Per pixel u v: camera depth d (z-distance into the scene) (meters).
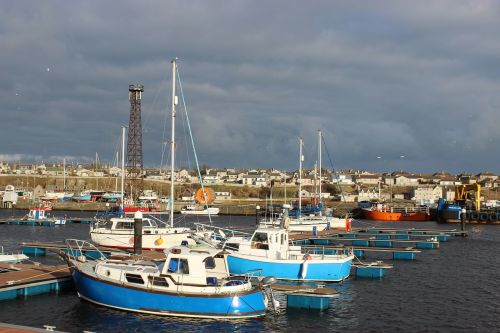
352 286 38.62
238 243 38.47
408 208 138.88
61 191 190.25
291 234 69.81
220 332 25.81
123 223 52.97
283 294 32.09
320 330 26.98
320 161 96.81
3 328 20.11
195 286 27.23
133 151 129.12
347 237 71.75
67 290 33.00
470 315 30.83
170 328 26.03
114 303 28.47
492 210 121.94
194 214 141.62
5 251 56.19
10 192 161.00
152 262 31.06
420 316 30.39
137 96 125.75
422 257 56.31
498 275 44.66
